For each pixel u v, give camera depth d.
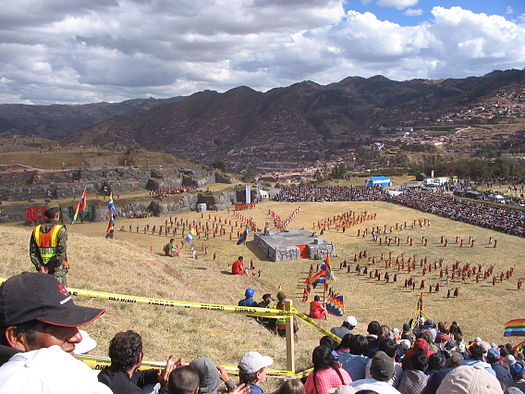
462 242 83.50
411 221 106.38
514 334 30.42
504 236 90.19
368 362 9.98
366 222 105.69
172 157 181.00
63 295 4.39
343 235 91.56
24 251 26.52
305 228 99.00
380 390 7.00
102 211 107.62
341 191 155.75
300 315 12.43
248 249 79.19
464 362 11.18
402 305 51.94
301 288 57.62
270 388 11.66
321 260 71.94
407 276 64.50
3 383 3.53
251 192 140.38
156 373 7.39
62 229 13.29
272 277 62.53
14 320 4.07
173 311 19.64
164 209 117.81
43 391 3.51
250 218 110.75
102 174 142.75
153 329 16.41
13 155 159.38
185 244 82.00
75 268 24.44
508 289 59.03
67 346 4.49
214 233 89.94
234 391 7.42
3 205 110.88
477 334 43.56
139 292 22.12
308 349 18.33
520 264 71.31
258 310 11.25
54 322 4.17
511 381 12.41
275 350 16.80
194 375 5.66
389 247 81.62
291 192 156.25
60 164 158.00
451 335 24.59
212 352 15.23
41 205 109.69
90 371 4.02
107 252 31.42
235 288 33.69
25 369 3.62
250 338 18.12
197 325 18.20
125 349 6.26
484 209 114.06
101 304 17.89
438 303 53.12
